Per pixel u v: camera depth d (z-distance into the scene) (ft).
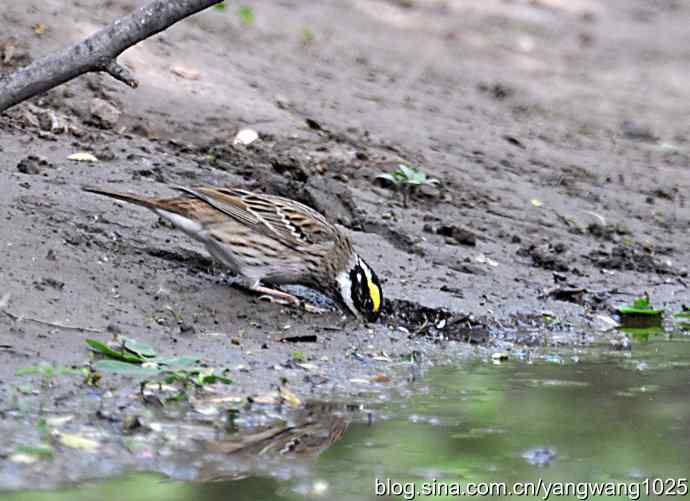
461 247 52.60
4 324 35.12
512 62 93.40
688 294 52.54
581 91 89.56
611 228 59.36
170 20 36.99
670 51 108.47
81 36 60.64
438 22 98.53
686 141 79.87
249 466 28.68
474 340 43.24
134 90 58.59
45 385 31.94
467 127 71.61
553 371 39.55
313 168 56.03
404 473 29.04
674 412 34.99
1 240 40.27
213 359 36.19
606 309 49.26
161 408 31.68
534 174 65.36
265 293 42.42
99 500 25.79
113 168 49.70
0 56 57.16
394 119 68.74
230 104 61.11
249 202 42.29
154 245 43.42
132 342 35.27
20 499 25.62
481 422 33.32
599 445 31.89
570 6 117.39
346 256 42.86
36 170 47.42
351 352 39.45
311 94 68.69
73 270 39.78
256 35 76.79
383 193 56.34
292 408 32.94
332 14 90.22
